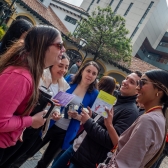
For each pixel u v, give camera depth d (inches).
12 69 56.5
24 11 652.7
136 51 1186.6
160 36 1355.8
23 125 60.8
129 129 58.9
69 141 113.7
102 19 701.9
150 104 61.5
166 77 59.1
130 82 91.6
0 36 383.9
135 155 51.1
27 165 128.7
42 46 60.1
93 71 119.0
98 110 84.1
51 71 106.7
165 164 279.7
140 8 1171.9
